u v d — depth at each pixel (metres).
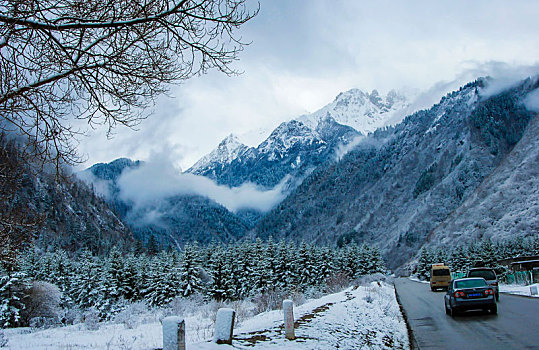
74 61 5.98
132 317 37.16
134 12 5.80
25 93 6.01
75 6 5.58
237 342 9.66
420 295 34.31
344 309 17.47
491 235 109.38
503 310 18.00
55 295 42.53
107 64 6.09
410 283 72.94
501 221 112.44
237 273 68.31
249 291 65.81
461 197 173.88
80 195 189.12
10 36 5.58
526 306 19.09
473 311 18.88
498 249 83.88
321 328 12.13
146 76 6.21
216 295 63.94
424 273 99.75
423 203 183.88
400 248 166.50
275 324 13.31
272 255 72.81
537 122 145.75
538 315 15.64
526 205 112.69
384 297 28.16
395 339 12.14
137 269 64.81
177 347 6.45
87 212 183.12
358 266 91.69
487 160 191.38
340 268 89.38
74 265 72.25
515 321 14.45
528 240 84.50
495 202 123.12
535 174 123.56
